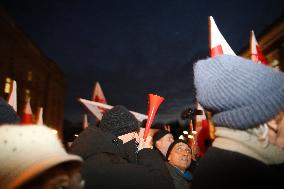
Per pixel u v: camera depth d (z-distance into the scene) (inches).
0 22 848.3
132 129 90.0
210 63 45.9
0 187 29.1
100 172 72.1
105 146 78.0
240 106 41.0
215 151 44.2
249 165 40.2
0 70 867.4
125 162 78.2
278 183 38.8
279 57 522.6
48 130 34.8
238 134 42.1
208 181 42.8
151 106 105.6
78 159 32.3
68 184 32.1
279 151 41.8
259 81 40.7
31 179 29.0
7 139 31.0
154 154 88.6
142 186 75.2
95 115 186.2
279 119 41.1
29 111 190.7
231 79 41.8
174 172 128.9
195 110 164.4
